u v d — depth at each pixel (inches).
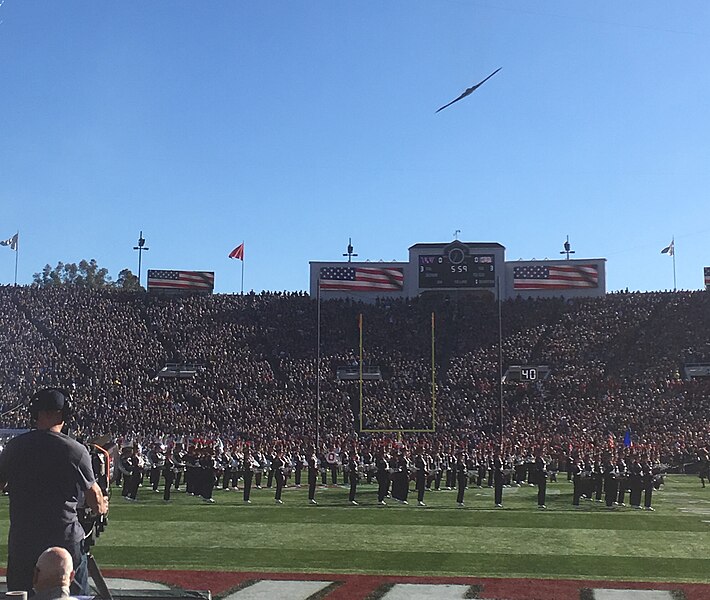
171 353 2620.6
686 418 2139.5
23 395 2317.9
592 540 726.5
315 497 1171.9
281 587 495.5
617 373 2445.9
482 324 2733.8
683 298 2773.1
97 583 300.2
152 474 1255.5
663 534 772.0
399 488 1091.3
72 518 269.9
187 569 560.7
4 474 268.5
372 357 2588.6
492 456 1395.2
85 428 2110.0
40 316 2760.8
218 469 1322.6
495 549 669.9
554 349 2576.3
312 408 2315.5
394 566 582.6
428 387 2433.6
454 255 2866.6
